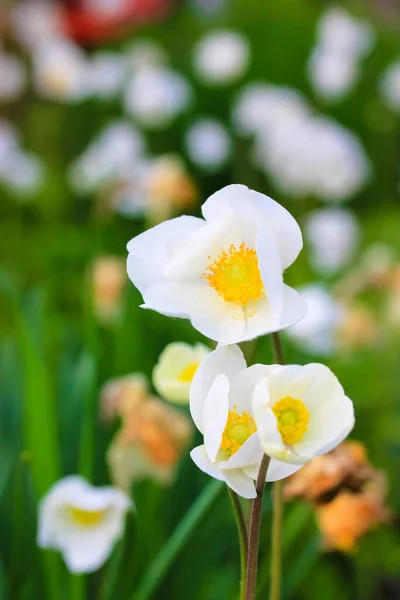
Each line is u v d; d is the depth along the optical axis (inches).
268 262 18.5
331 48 83.0
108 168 66.7
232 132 88.9
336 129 67.9
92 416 28.4
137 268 19.6
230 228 19.3
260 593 29.8
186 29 104.0
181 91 77.0
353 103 94.7
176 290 19.5
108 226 68.6
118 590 28.2
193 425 33.8
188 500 32.9
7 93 82.6
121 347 36.2
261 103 74.6
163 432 27.7
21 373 32.4
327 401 18.3
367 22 108.1
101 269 42.4
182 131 91.0
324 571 37.0
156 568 25.0
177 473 32.5
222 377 18.3
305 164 65.9
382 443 39.1
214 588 31.7
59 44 85.0
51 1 101.1
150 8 103.0
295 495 24.3
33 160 79.9
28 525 29.8
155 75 76.9
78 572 26.1
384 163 93.0
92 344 34.3
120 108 93.0
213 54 80.7
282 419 18.2
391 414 43.0
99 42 103.4
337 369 45.2
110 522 25.5
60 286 60.7
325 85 80.4
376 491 26.3
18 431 32.4
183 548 31.1
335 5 115.0
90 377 28.6
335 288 49.3
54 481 27.6
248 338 18.9
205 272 19.5
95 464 32.5
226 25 100.9
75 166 78.7
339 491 24.1
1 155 69.0
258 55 95.7
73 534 25.6
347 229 63.2
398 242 73.0
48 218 78.9
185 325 41.9
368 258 61.4
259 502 18.6
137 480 30.1
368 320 45.4
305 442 18.2
